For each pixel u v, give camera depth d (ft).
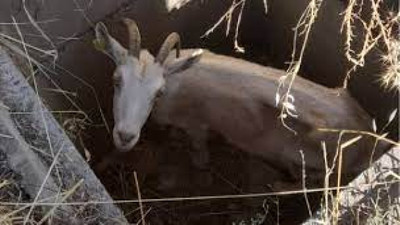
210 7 6.52
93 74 6.05
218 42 6.90
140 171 6.16
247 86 6.08
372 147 5.55
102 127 6.14
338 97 5.98
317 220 3.54
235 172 6.29
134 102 5.33
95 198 3.33
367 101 5.69
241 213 6.08
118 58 5.49
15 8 5.00
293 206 6.07
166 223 5.92
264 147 6.20
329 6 5.52
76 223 3.21
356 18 5.04
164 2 6.14
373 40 4.40
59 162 3.29
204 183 6.24
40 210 3.15
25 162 3.15
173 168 6.23
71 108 5.56
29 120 3.31
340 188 3.80
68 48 5.59
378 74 5.12
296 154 6.09
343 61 5.62
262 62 6.90
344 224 3.58
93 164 6.05
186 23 6.47
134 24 5.50
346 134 5.80
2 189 3.14
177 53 5.76
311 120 5.91
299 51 6.36
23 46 4.18
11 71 3.34
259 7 6.66
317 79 6.30
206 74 6.09
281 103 5.93
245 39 7.01
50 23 5.36
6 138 3.14
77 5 5.53
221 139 6.30
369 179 3.80
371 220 3.54
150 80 5.42
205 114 6.14
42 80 5.01
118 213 3.38
